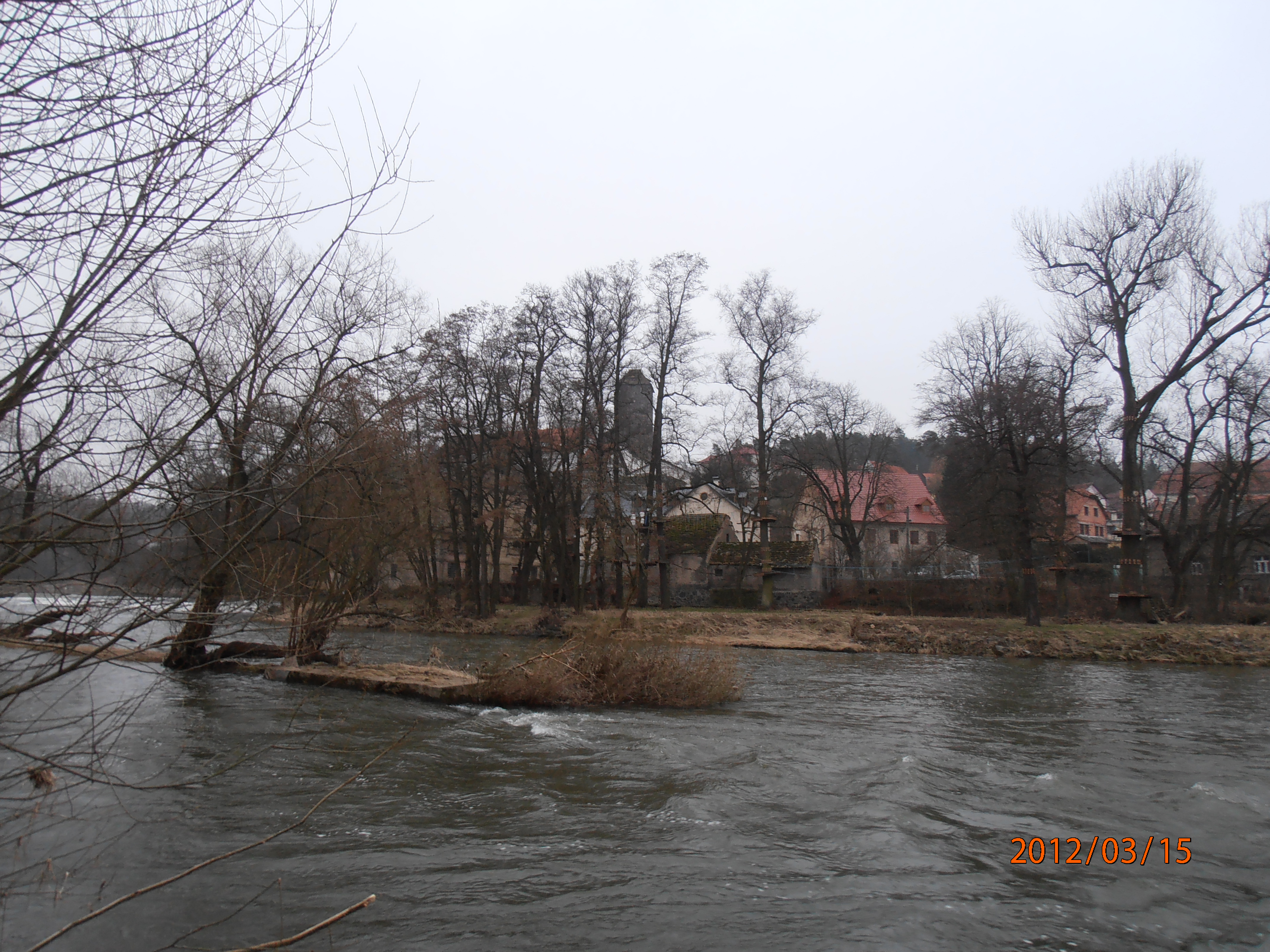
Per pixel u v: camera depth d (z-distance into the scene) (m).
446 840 7.11
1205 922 5.57
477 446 40.84
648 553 40.69
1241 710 16.17
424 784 8.97
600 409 40.72
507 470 41.97
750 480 55.34
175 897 5.71
